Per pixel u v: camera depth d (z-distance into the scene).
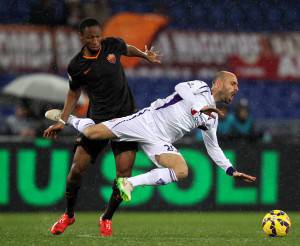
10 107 58.81
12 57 59.62
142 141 24.17
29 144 43.03
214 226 33.56
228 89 24.00
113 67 24.50
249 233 28.38
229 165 24.83
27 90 51.00
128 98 25.14
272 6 66.88
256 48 64.69
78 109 49.88
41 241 23.19
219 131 47.56
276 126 55.03
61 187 43.50
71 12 61.06
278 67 64.56
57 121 26.28
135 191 44.31
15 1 60.78
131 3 64.31
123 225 34.06
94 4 61.59
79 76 24.44
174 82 62.69
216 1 66.25
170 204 44.50
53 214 41.94
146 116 24.27
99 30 23.77
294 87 64.56
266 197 45.59
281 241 23.78
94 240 23.38
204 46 63.84
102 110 24.66
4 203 42.72
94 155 24.92
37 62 60.00
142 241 23.12
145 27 62.53
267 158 45.62
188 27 65.25
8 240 23.67
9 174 42.84
